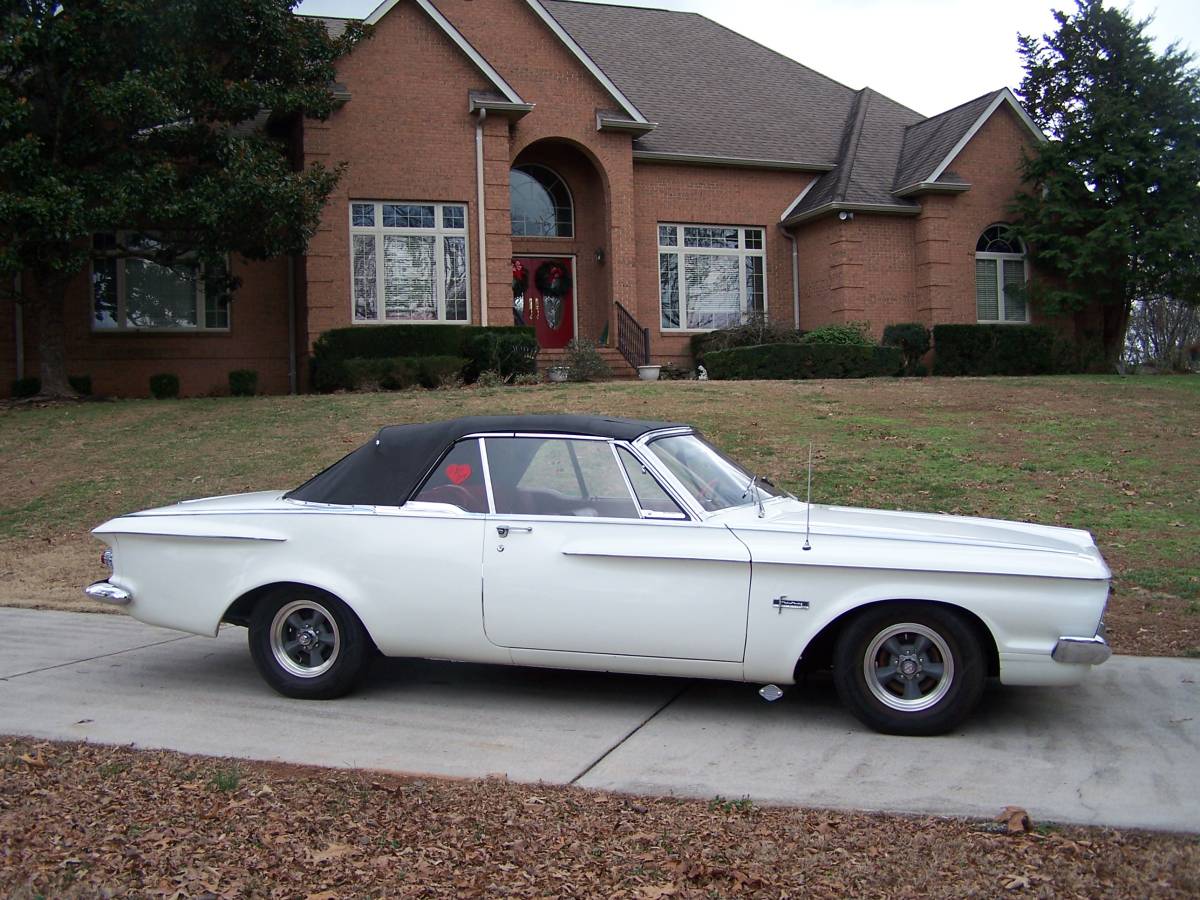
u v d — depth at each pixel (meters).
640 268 24.19
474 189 21.03
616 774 4.61
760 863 3.67
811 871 3.61
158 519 6.00
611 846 3.82
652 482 5.47
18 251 16.12
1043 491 10.79
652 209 24.28
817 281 24.88
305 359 20.95
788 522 5.42
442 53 20.80
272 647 5.85
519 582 5.44
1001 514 9.96
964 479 11.23
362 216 20.53
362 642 5.73
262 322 21.50
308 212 17.52
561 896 3.44
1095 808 4.16
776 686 5.40
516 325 22.34
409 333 19.73
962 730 5.22
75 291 20.41
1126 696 5.74
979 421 14.45
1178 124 23.41
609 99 23.17
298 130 20.38
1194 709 5.49
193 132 17.61
